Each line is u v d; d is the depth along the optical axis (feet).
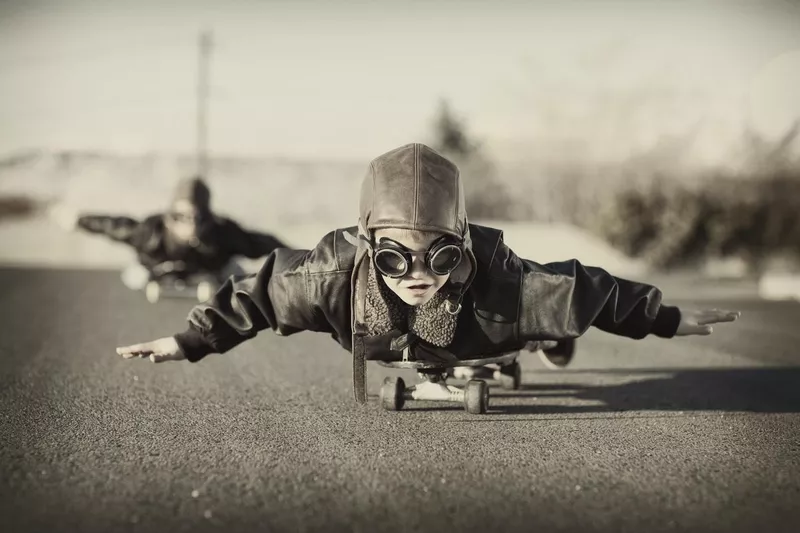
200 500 5.79
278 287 6.81
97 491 5.92
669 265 27.32
